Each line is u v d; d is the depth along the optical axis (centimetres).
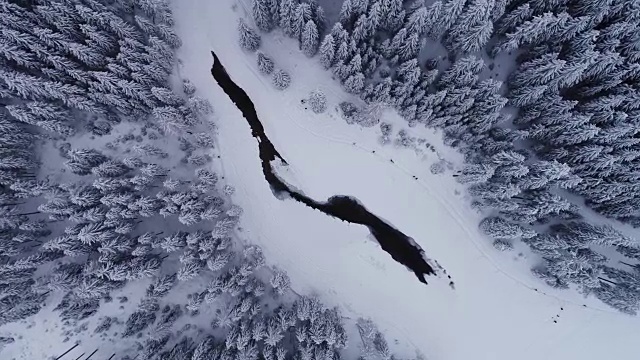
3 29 3394
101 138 4175
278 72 4022
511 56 4028
